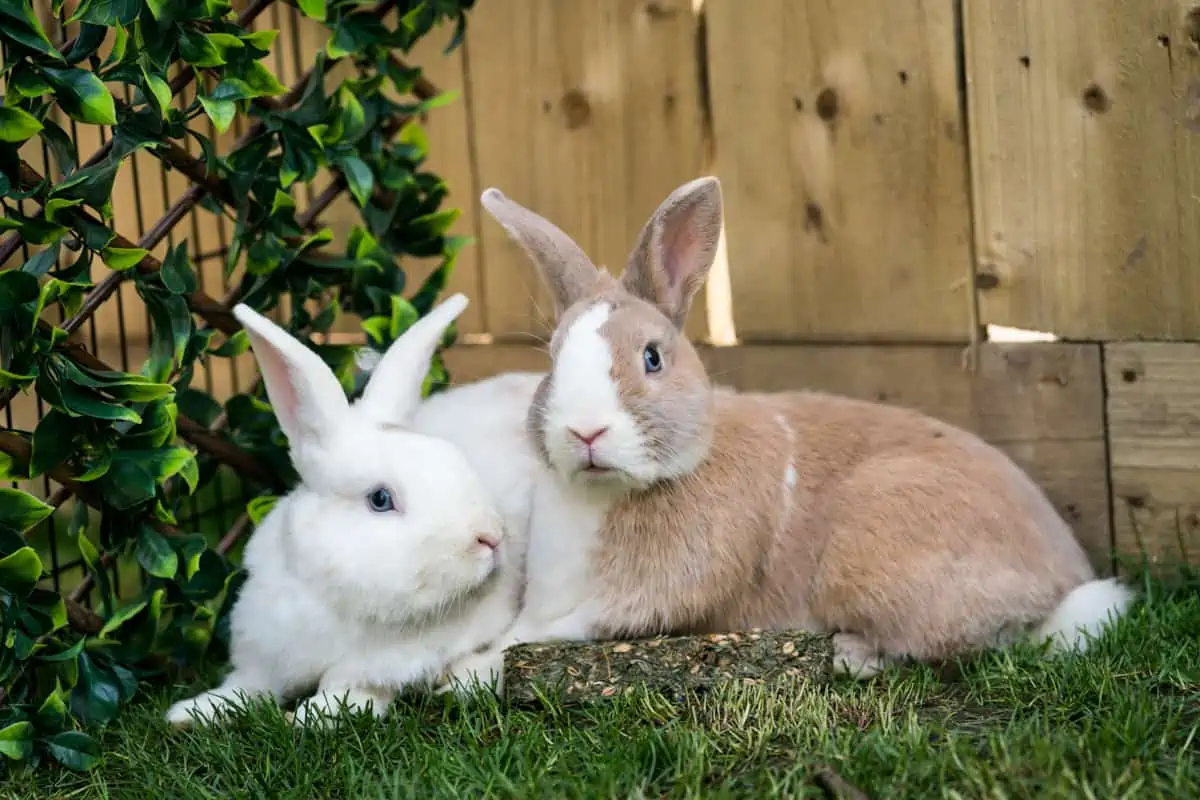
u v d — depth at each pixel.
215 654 1.68
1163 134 1.65
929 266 1.75
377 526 1.50
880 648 1.57
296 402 1.55
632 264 1.57
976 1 1.70
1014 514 1.57
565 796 1.36
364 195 1.66
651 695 1.48
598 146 1.84
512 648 1.51
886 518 1.56
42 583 1.87
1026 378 1.73
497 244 1.88
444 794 1.37
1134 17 1.65
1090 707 1.45
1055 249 1.70
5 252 1.54
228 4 1.56
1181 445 1.68
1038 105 1.69
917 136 1.73
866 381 1.78
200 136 1.57
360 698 1.53
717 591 1.56
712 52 1.79
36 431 1.51
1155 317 1.68
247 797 1.41
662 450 1.51
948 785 1.33
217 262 1.97
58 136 1.52
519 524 1.59
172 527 1.60
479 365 1.89
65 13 1.66
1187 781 1.31
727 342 1.83
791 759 1.39
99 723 1.55
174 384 1.62
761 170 1.79
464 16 1.77
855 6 1.73
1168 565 1.69
